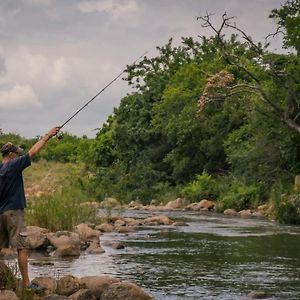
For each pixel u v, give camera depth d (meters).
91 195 39.41
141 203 43.06
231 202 33.44
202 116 42.12
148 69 53.47
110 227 20.25
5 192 8.86
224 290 10.21
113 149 51.78
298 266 12.71
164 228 21.67
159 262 13.20
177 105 44.72
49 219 17.55
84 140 62.91
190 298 9.56
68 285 9.30
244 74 40.78
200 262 13.24
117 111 52.12
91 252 14.52
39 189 43.66
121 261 13.27
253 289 10.32
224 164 43.41
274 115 32.25
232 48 42.62
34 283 9.12
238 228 22.02
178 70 50.31
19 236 8.84
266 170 34.47
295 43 30.48
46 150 63.09
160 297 9.61
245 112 38.88
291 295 9.85
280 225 23.62
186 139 44.38
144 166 47.09
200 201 37.72
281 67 31.22
